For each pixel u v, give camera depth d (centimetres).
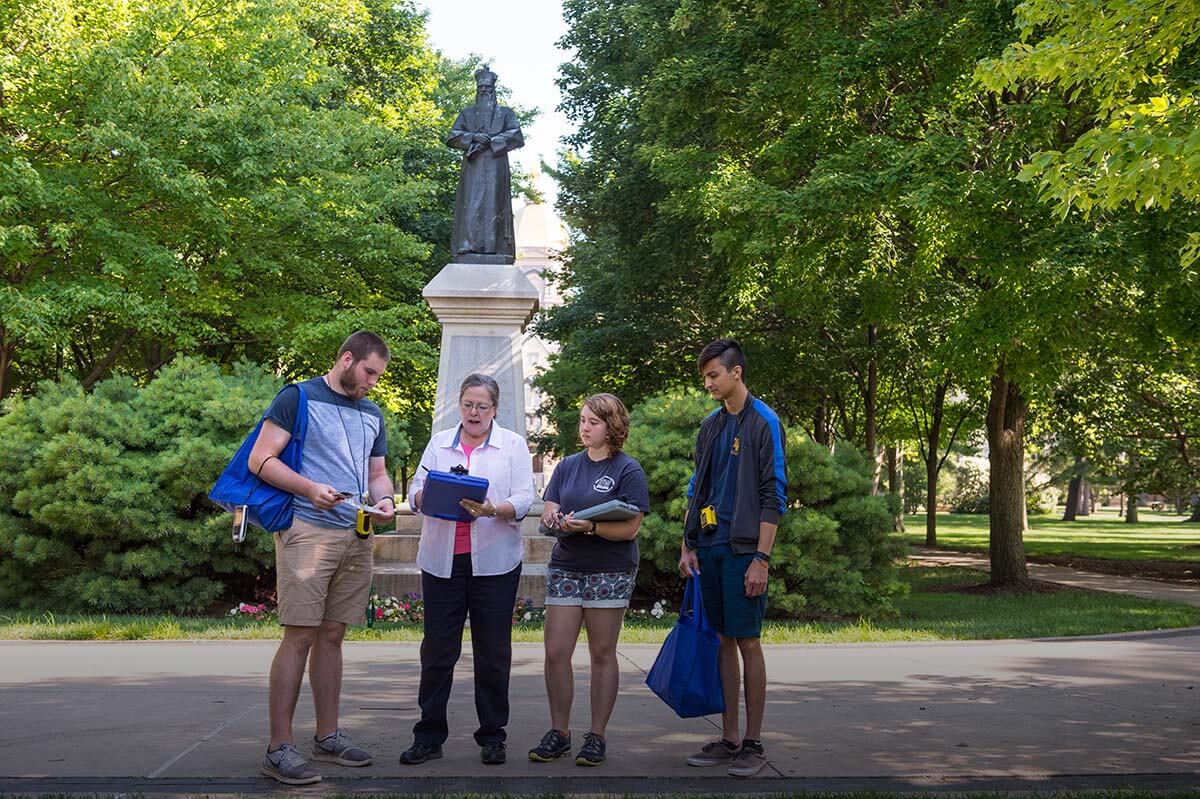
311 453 477
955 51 1429
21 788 424
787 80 1595
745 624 480
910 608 1378
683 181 1750
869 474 1284
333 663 487
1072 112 1430
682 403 1300
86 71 1836
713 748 488
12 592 1179
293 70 2267
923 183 1333
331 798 410
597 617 495
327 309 2300
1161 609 1370
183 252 2184
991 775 466
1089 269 1305
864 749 520
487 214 1370
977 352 1429
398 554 1277
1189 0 728
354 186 2272
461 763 484
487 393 515
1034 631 1084
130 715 584
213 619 1088
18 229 1739
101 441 1145
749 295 1709
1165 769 481
